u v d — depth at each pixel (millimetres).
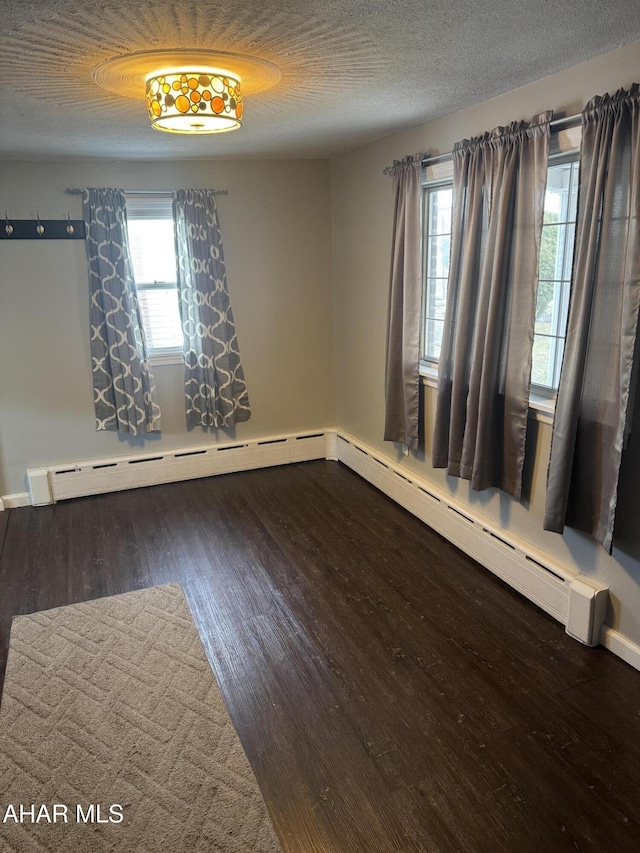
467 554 3482
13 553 3688
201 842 1820
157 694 2439
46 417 4406
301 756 2127
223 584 3260
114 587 3264
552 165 2701
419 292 3654
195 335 4555
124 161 4184
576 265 2389
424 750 2141
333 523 3971
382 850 1787
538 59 2270
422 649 2678
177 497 4488
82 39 1824
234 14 1685
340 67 2242
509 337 2857
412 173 3482
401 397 3963
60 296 4254
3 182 3984
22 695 2443
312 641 2756
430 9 1714
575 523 2611
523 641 2709
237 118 2359
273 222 4652
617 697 2361
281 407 5047
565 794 1954
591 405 2436
